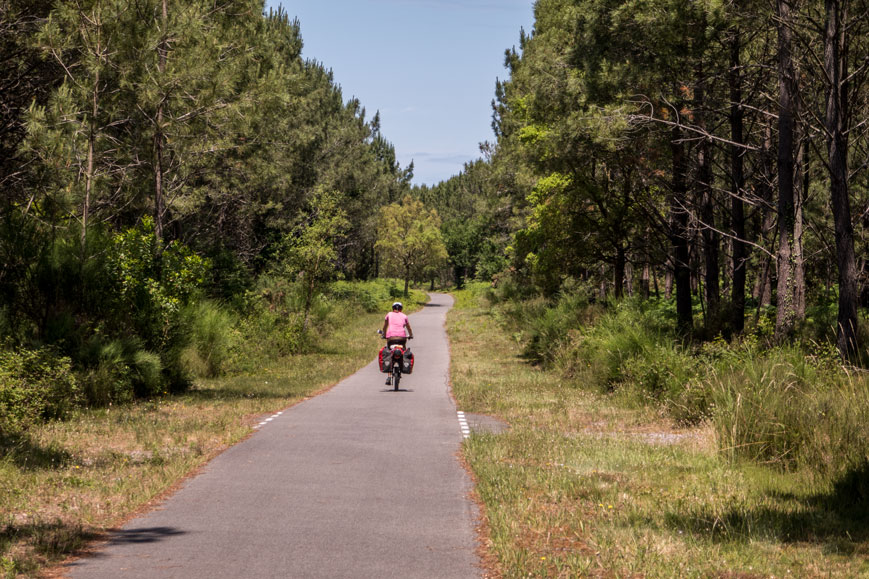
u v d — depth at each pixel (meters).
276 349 39.03
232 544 8.23
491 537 8.59
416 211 146.75
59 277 22.39
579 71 31.50
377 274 145.50
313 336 44.62
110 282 23.70
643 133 30.75
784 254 24.83
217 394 24.45
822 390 15.15
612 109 29.17
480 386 26.69
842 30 23.83
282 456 13.76
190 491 10.94
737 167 31.52
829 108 22.80
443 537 8.62
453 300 131.38
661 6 26.59
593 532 8.77
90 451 14.34
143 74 25.77
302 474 12.15
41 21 26.23
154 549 8.04
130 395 22.05
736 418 13.77
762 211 37.19
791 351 18.98
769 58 30.44
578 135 30.31
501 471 12.10
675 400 19.45
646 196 34.91
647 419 18.89
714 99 30.89
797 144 29.86
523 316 53.88
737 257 33.72
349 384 28.55
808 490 11.08
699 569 7.46
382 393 25.44
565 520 9.32
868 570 7.46
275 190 58.31
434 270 182.38
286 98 31.42
